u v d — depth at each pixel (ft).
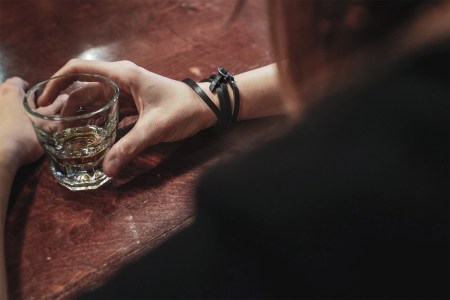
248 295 0.83
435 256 0.76
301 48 0.83
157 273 0.89
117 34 2.72
